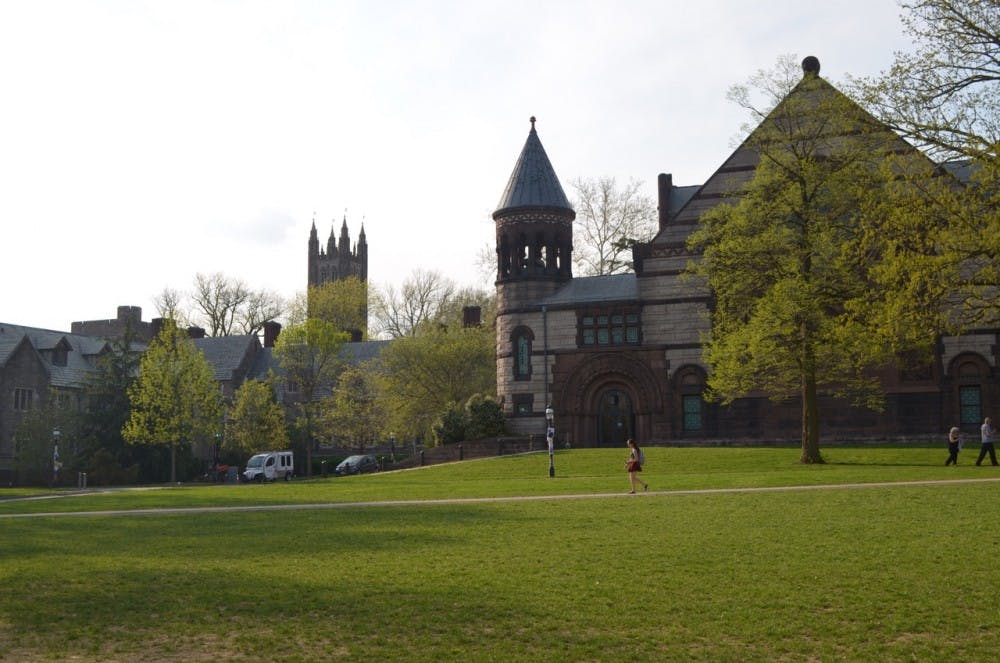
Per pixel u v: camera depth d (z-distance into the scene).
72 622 13.32
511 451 54.28
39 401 80.88
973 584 14.27
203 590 15.21
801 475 34.12
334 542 20.38
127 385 72.75
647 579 15.35
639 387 54.97
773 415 52.09
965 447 45.88
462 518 24.23
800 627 12.41
